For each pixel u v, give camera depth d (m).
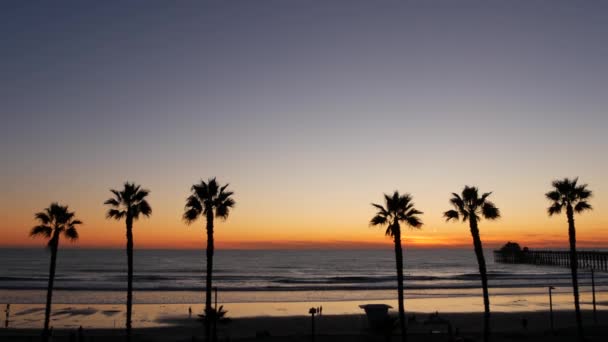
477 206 33.72
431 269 178.75
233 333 46.12
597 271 141.50
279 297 77.25
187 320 54.00
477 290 87.31
